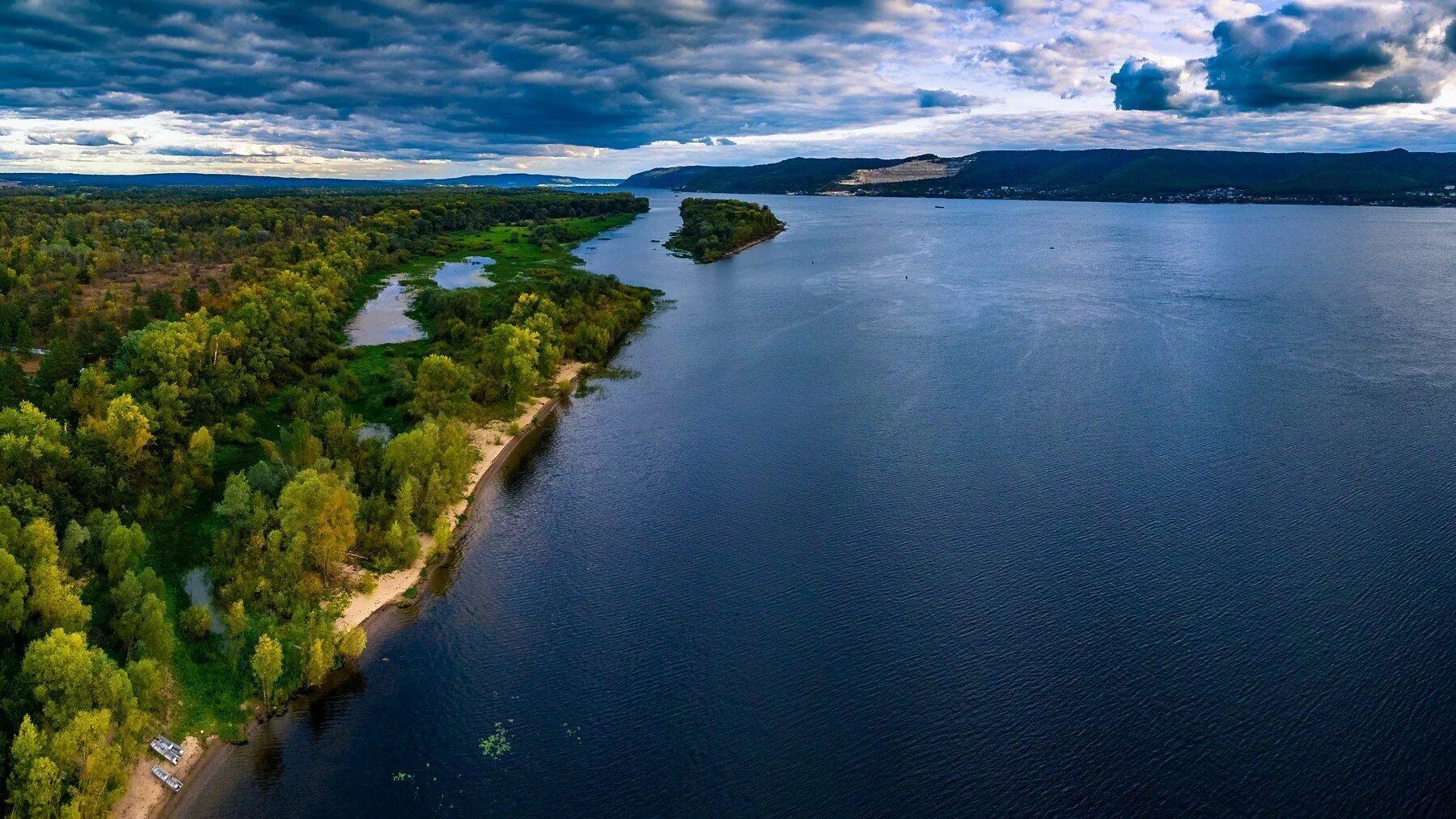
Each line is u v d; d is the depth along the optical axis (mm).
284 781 58875
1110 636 73500
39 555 68562
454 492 95688
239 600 71062
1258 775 59000
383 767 60281
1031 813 56562
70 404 100500
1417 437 112312
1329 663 69625
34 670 55344
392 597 78875
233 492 81625
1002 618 76312
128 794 56219
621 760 61156
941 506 96625
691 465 109000
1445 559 83750
